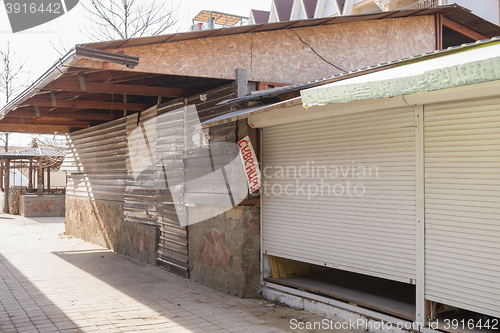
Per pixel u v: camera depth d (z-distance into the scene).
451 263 4.43
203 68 6.86
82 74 7.02
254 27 6.91
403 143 4.95
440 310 4.82
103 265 9.48
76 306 6.25
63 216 21.92
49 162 22.11
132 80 8.10
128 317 5.75
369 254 5.30
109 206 11.80
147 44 6.38
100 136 12.44
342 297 5.66
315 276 7.11
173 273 8.70
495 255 4.07
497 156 4.09
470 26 9.14
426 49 8.70
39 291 7.10
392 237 5.04
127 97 10.27
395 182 5.02
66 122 12.96
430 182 4.65
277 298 6.65
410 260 4.83
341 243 5.68
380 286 6.30
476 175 4.25
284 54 7.56
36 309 6.07
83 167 13.67
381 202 5.18
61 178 38.00
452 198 4.44
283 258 7.06
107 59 5.58
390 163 5.09
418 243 4.73
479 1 13.91
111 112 11.75
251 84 7.23
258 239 6.98
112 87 7.50
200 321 5.62
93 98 9.31
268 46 7.43
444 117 4.54
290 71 7.60
